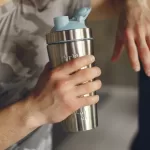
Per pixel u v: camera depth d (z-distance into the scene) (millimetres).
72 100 398
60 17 402
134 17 504
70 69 397
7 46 560
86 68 404
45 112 412
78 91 397
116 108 1458
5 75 566
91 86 401
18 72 575
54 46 405
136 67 470
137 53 480
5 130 431
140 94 886
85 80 399
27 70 582
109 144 1163
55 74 401
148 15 504
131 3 523
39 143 626
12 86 576
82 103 405
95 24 1368
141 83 882
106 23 1358
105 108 1462
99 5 630
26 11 566
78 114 422
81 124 426
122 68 1553
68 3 599
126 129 1274
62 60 405
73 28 396
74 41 396
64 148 1062
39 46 583
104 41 1420
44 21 579
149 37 491
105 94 1554
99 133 1241
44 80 414
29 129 435
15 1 554
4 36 556
